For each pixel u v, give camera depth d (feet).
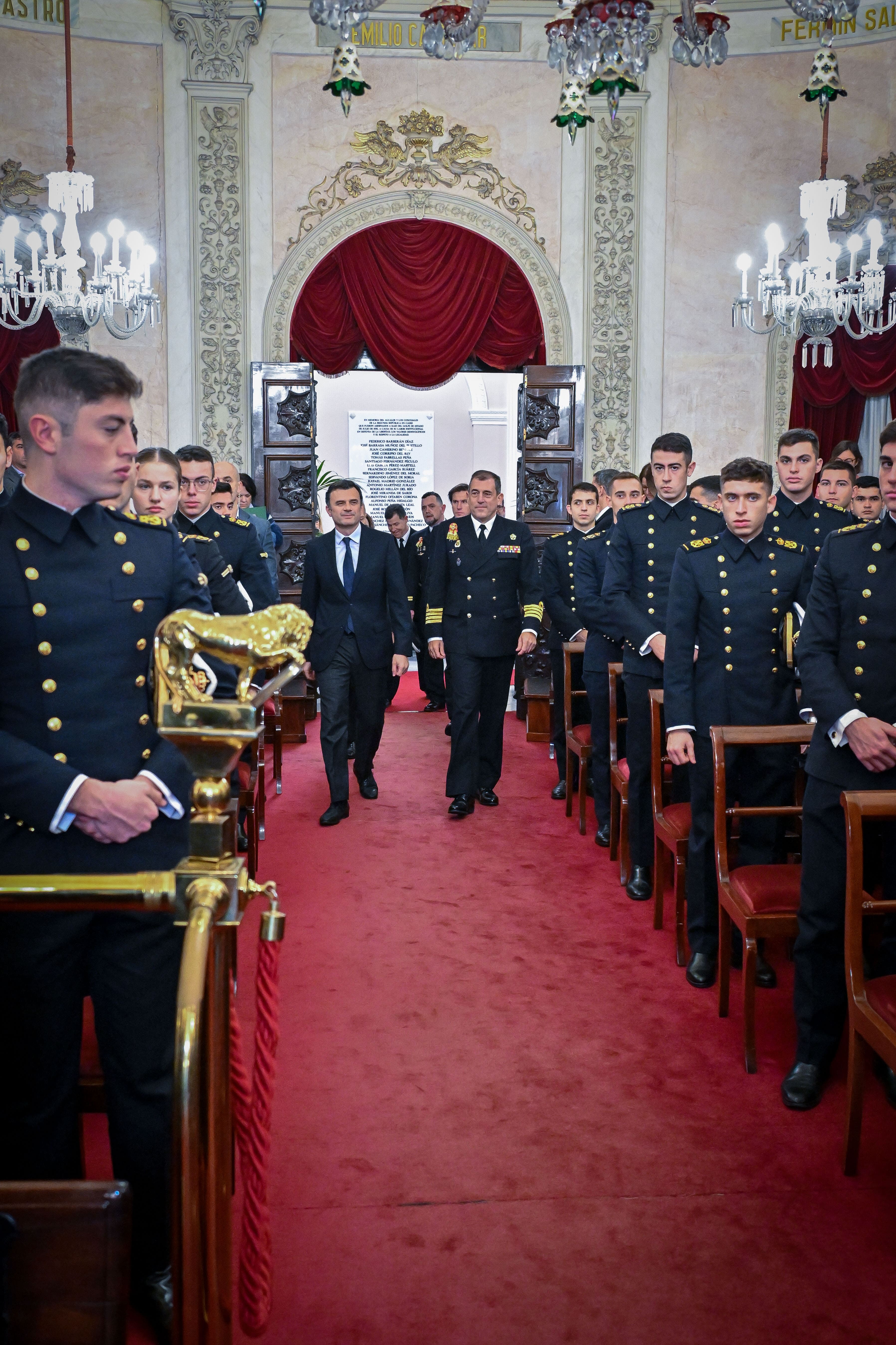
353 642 18.83
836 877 9.36
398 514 33.45
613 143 30.71
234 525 15.89
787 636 12.02
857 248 24.21
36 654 6.23
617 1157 8.63
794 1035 10.79
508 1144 8.81
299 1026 10.90
